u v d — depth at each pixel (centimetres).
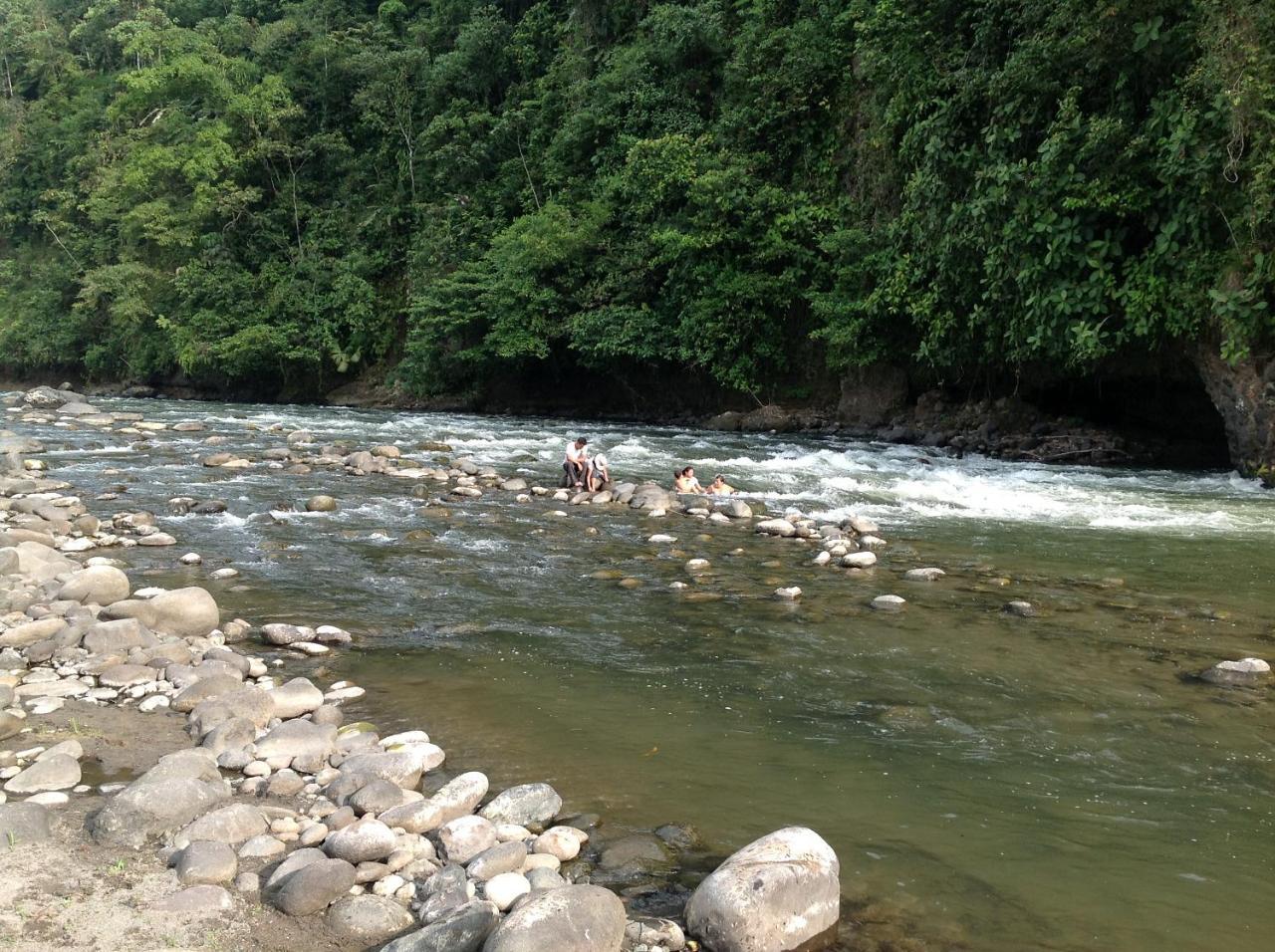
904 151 1875
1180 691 540
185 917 301
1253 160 1240
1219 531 1037
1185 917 318
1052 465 1661
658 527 1041
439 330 2838
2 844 335
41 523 893
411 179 3472
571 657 595
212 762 411
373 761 414
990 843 367
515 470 1476
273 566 820
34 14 5484
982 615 695
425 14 4000
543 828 378
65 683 519
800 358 2367
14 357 4212
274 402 3453
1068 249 1489
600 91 2814
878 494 1282
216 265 3441
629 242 2569
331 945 295
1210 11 1260
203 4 5144
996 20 1681
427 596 734
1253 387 1380
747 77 2461
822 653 605
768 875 306
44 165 4722
